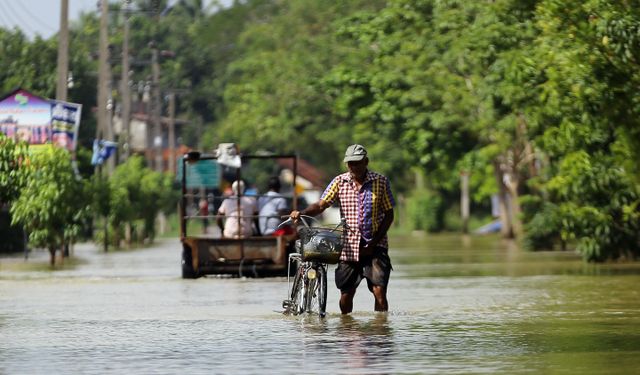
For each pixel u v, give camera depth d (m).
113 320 33.19
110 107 126.56
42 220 67.19
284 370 22.92
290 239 51.81
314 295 33.34
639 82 48.16
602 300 39.44
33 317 34.28
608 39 46.84
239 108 184.25
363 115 105.00
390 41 100.94
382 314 33.75
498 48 77.06
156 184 115.88
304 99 155.62
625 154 55.91
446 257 78.06
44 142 78.44
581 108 50.00
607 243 63.84
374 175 33.12
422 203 168.38
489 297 41.06
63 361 24.48
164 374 22.55
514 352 25.30
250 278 52.53
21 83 124.69
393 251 90.50
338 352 25.48
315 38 162.50
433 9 96.44
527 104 57.44
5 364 24.06
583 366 23.12
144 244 108.69
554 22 48.59
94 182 91.06
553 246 88.62
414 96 99.88
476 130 98.88
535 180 86.62
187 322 32.34
